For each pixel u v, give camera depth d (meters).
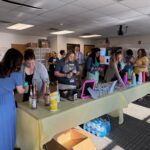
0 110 1.57
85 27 6.45
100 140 2.38
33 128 1.56
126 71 3.05
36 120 1.50
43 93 2.02
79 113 1.84
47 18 4.89
